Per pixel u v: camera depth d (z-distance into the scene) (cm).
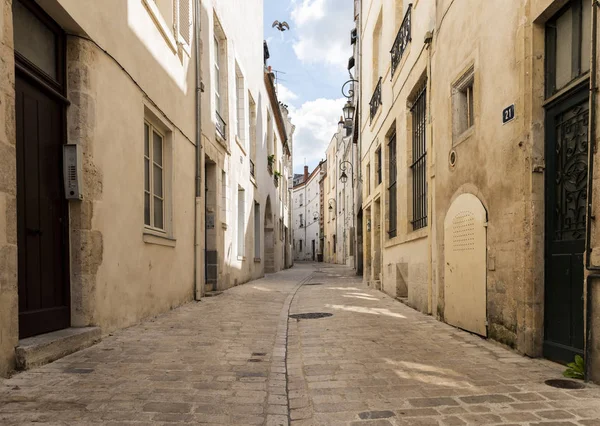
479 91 518
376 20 1229
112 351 429
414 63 809
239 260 1351
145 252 624
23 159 391
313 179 5481
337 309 796
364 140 1518
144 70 630
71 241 458
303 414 287
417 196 837
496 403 297
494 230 481
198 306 794
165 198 762
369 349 468
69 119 459
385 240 1112
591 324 332
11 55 340
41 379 334
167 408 286
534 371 371
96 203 477
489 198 491
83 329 450
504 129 456
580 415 274
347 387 340
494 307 484
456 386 336
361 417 279
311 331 580
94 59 481
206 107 992
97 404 289
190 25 878
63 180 447
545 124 414
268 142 2241
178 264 789
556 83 405
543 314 414
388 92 1066
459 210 572
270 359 420
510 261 446
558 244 392
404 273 896
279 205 2638
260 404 299
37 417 264
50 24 434
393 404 300
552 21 410
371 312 754
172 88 767
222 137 1148
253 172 1684
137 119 602
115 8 536
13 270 340
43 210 418
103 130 498
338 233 3784
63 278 449
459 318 575
